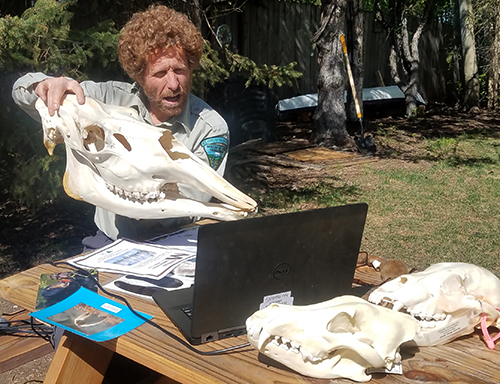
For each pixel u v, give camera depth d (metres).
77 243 4.67
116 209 1.94
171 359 1.48
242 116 8.31
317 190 6.43
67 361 1.86
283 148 8.26
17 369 2.76
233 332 1.60
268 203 5.92
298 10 11.30
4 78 3.82
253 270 1.54
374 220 5.41
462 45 14.17
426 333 1.54
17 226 5.00
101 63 4.06
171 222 2.67
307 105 10.82
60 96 2.00
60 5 3.61
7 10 4.71
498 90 14.48
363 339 1.40
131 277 2.04
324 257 1.65
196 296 1.49
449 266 1.69
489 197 6.26
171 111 2.33
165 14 2.21
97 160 1.90
